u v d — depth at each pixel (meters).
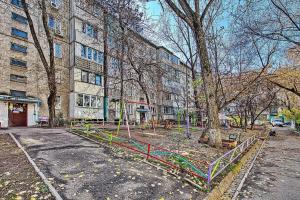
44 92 26.36
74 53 27.88
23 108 24.62
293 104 40.69
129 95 35.09
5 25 23.64
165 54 42.50
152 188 6.28
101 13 23.56
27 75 25.11
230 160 9.81
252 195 7.00
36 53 25.92
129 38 24.16
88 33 29.56
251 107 40.25
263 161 12.72
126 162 8.45
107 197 5.47
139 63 25.33
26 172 6.65
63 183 6.01
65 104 27.72
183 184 6.82
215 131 14.03
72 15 28.55
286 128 56.88
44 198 5.08
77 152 9.35
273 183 8.33
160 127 28.02
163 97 42.09
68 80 28.30
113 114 32.31
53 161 7.87
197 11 14.14
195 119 37.38
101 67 31.17
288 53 21.06
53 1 27.45
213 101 14.34
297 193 7.27
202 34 14.43
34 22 25.92
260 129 42.72
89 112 29.11
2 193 5.23
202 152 12.02
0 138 12.19
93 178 6.55
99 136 13.38
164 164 8.62
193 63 27.50
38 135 13.42
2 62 23.17
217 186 6.96
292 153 16.09
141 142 12.30
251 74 21.50
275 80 25.16
